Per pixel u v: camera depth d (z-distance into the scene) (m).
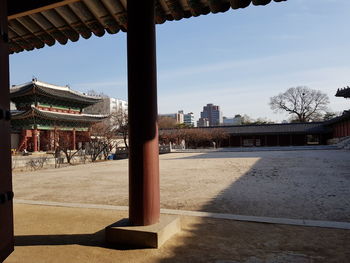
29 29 5.12
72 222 4.98
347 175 11.57
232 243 3.80
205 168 16.38
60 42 5.38
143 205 3.76
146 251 3.46
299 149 35.22
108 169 18.23
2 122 1.62
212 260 3.22
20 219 5.26
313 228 4.51
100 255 3.35
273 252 3.48
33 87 40.84
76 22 4.93
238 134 53.62
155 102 3.79
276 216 5.69
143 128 3.69
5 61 1.70
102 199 7.91
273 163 17.94
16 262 3.15
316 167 14.90
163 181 11.47
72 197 8.32
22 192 9.52
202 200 7.43
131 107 3.73
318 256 3.35
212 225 4.72
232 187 9.51
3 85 1.65
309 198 7.37
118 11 4.64
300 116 67.69
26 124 42.56
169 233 3.91
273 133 52.44
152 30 3.77
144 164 3.70
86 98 50.34
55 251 3.49
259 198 7.54
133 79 3.70
